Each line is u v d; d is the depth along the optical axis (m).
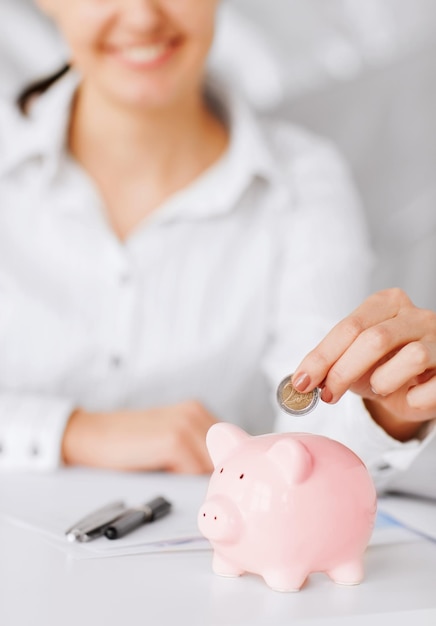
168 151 1.39
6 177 1.40
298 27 1.87
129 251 1.37
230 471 0.59
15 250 1.37
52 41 1.78
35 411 1.08
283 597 0.55
